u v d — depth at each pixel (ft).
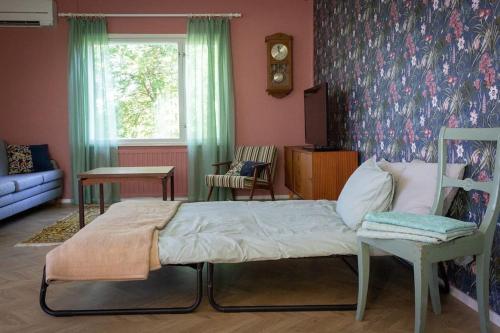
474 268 6.63
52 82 16.74
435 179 7.00
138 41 16.88
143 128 17.43
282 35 16.81
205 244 6.54
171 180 13.26
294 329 6.08
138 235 6.62
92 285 7.81
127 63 17.15
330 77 14.65
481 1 6.29
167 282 7.95
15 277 8.27
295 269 8.61
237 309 6.64
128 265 6.24
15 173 15.38
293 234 6.93
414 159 8.53
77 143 16.56
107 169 12.73
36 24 15.94
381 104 10.19
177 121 17.44
